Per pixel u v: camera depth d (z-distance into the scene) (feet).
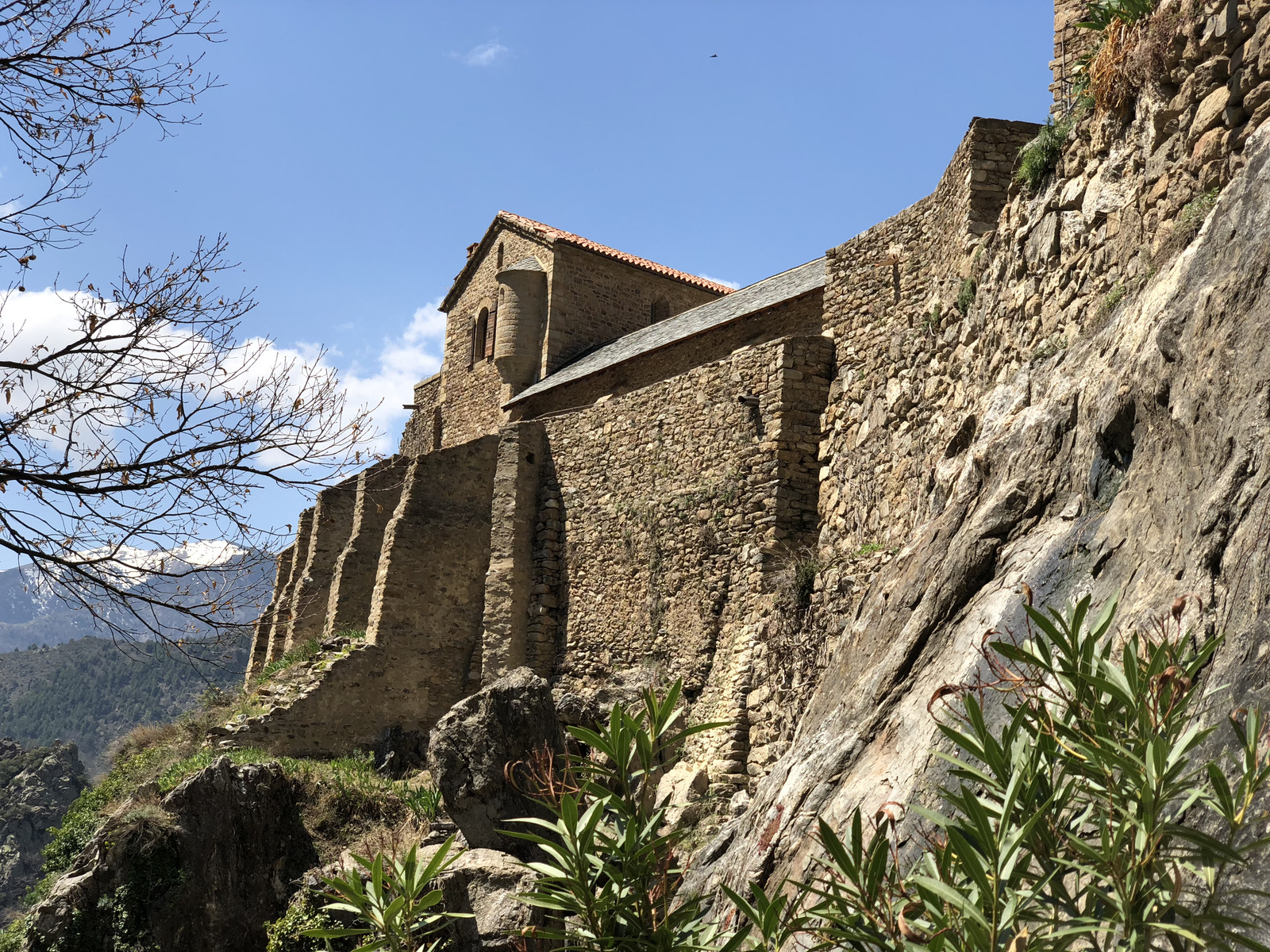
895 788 19.16
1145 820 11.50
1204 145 25.03
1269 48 23.11
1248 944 10.48
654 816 19.19
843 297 58.90
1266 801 12.40
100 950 54.54
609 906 17.87
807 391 59.31
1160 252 25.76
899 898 13.19
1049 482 22.85
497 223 106.73
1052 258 33.94
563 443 76.95
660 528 66.18
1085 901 12.99
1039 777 12.89
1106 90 30.76
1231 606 14.96
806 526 57.82
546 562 75.05
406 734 75.87
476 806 36.29
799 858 20.49
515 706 37.52
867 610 27.12
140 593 23.98
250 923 56.39
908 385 49.29
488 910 30.32
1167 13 27.20
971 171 45.62
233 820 58.44
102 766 80.23
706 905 22.57
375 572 92.43
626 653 67.10
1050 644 16.02
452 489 83.46
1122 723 12.66
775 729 49.21
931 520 27.14
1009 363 36.73
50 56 24.76
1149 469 19.35
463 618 81.46
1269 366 16.87
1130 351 22.16
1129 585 17.99
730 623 59.06
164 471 24.63
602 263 101.45
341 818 61.62
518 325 98.84
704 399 65.05
